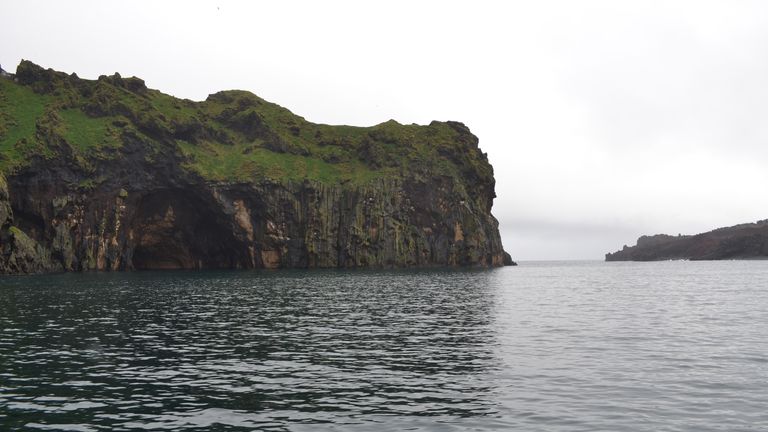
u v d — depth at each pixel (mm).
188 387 24781
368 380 26094
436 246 197250
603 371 27703
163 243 174750
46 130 153000
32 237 143750
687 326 44562
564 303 65438
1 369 28219
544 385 24938
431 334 40375
